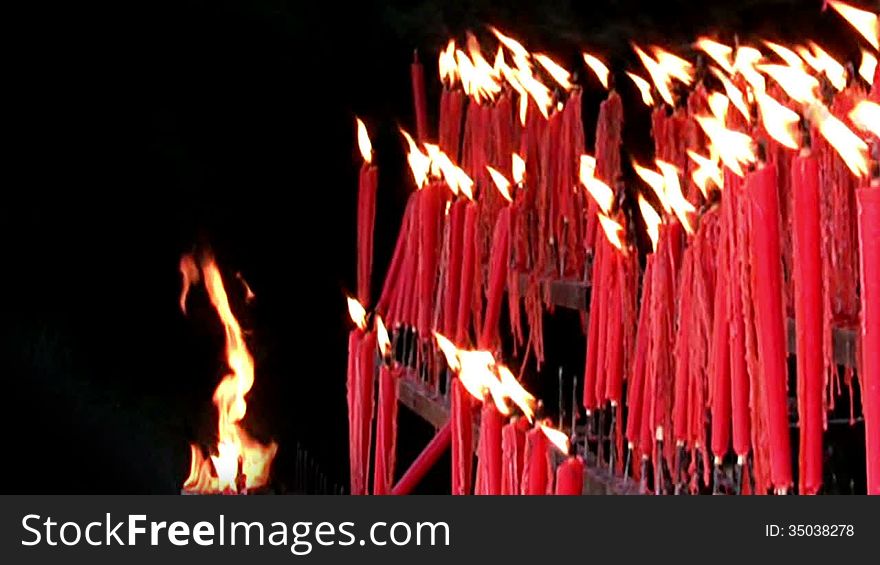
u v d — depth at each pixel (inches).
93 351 238.2
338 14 244.5
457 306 130.0
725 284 83.4
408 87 251.0
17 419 231.3
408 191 254.5
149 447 234.5
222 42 243.4
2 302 235.1
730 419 90.0
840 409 152.1
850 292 104.9
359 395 129.5
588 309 133.6
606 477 102.8
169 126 243.0
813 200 71.2
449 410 123.2
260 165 248.4
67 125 237.1
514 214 148.9
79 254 239.0
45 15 232.8
